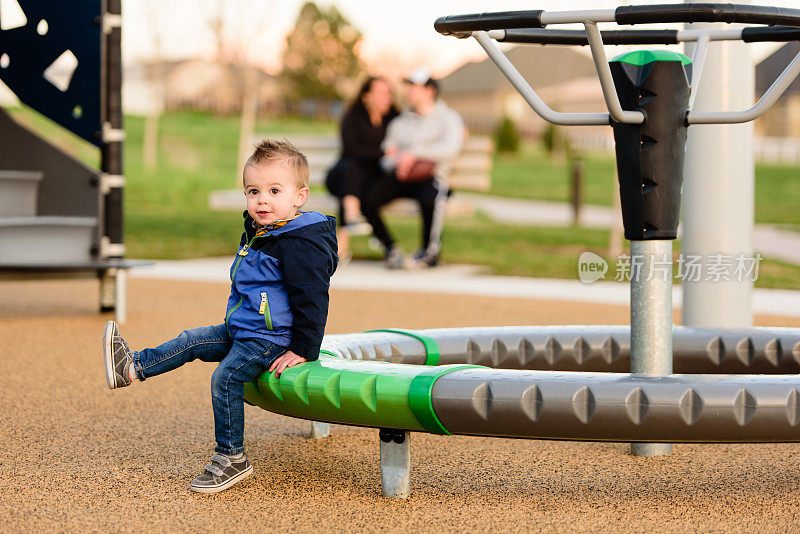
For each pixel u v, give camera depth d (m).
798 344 3.22
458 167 9.59
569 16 2.31
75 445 3.05
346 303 6.53
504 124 37.97
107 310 5.95
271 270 2.61
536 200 20.17
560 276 8.13
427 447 3.11
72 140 20.64
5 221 5.55
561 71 37.78
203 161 24.61
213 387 2.60
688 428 2.28
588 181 25.78
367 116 8.73
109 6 5.82
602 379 2.35
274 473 2.76
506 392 2.33
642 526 2.31
